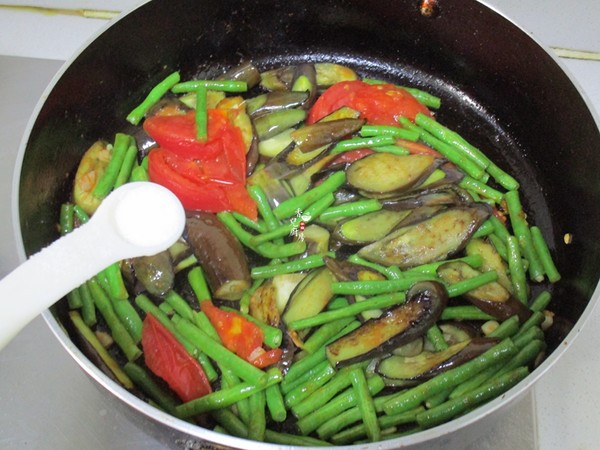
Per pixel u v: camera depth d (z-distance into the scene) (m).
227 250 0.33
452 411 0.29
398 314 0.31
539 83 0.38
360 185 0.36
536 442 0.31
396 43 0.43
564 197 0.37
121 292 0.32
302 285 0.33
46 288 0.21
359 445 0.24
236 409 0.30
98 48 0.36
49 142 0.34
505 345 0.30
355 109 0.39
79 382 0.32
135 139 0.39
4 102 0.40
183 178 0.35
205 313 0.32
